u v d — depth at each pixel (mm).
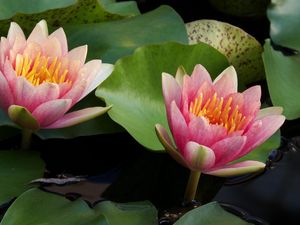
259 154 809
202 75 762
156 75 844
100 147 842
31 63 758
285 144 877
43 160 801
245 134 733
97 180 805
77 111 772
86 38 874
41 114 748
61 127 768
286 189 823
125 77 825
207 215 746
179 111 724
